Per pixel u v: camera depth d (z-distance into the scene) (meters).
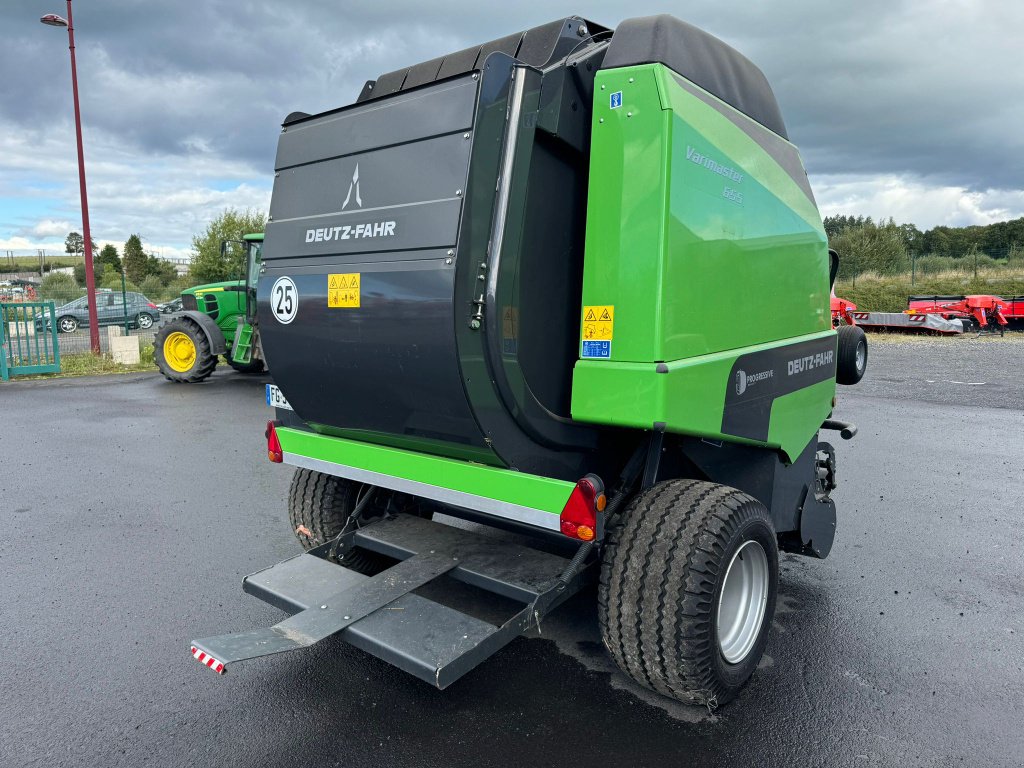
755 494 3.55
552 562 3.05
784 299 3.50
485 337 2.47
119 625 3.56
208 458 7.09
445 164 2.44
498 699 2.91
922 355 17.45
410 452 2.96
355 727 2.72
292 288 2.98
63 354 16.75
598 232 2.60
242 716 2.79
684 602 2.53
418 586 2.88
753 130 3.24
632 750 2.58
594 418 2.60
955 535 5.04
